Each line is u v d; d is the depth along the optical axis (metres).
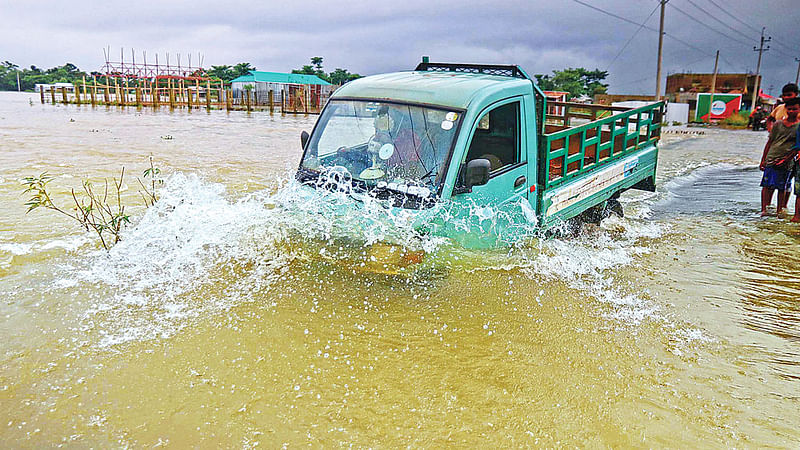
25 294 4.77
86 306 4.56
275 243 5.46
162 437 3.01
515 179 5.88
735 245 7.22
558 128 9.04
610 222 8.19
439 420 3.25
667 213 9.23
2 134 17.92
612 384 3.72
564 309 4.88
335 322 4.36
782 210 9.16
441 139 5.16
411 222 4.80
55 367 3.65
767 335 4.59
